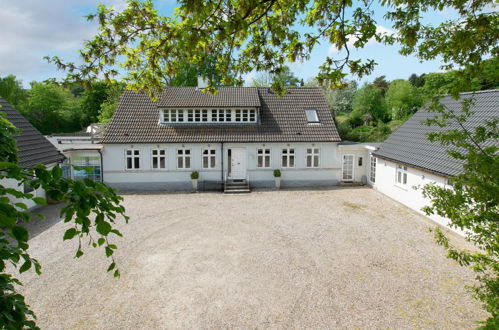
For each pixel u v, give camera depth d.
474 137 4.89
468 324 8.02
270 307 8.80
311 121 25.05
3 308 2.38
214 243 13.31
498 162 4.21
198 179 23.66
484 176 4.30
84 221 2.80
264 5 6.72
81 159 23.16
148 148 23.20
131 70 8.38
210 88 8.52
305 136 23.95
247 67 8.34
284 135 23.91
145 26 7.14
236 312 8.59
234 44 7.90
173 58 7.88
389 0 5.41
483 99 16.69
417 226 15.26
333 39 6.39
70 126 60.59
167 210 18.23
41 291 9.61
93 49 7.08
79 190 2.68
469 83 4.98
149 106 24.95
